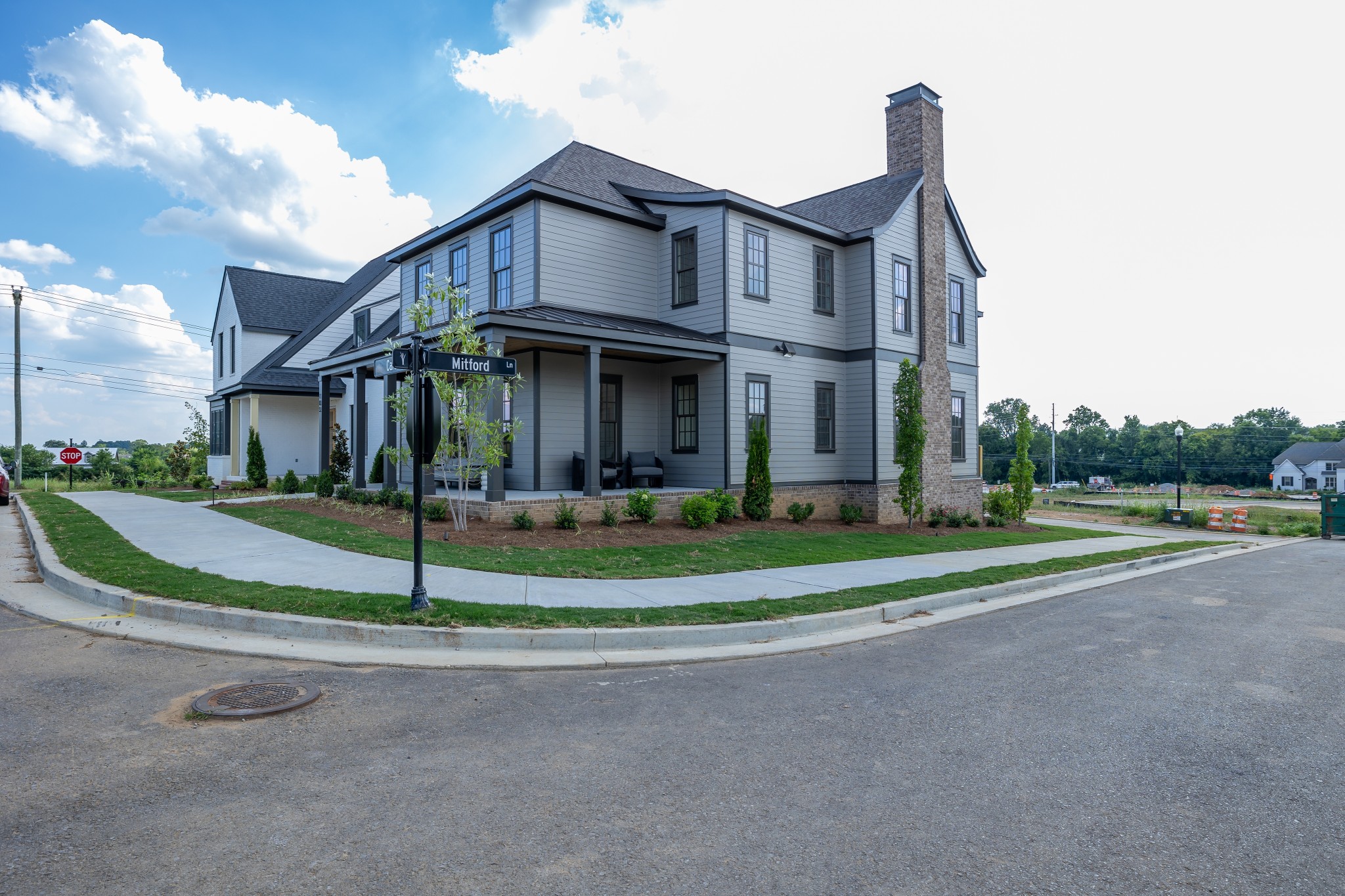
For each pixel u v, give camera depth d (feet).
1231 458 319.68
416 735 15.35
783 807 12.40
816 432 63.10
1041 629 27.14
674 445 59.88
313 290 101.60
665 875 10.24
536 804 12.34
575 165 60.49
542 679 19.57
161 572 29.45
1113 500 164.55
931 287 69.10
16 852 10.56
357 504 53.21
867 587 31.89
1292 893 10.02
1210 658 22.98
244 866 10.28
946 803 12.66
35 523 47.39
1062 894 9.91
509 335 43.70
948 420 69.82
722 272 55.77
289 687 18.04
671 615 25.08
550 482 53.47
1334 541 72.38
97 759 13.83
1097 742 15.60
